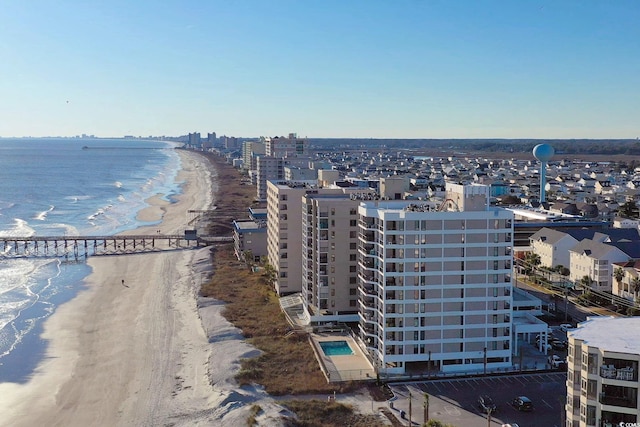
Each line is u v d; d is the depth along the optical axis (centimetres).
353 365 11975
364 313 12269
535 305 14812
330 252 14362
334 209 14275
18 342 13788
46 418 10100
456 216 11481
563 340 13412
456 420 9719
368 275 12162
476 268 11625
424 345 11638
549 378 11406
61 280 19638
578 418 7456
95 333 14412
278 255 17038
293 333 13800
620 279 16438
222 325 14462
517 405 10119
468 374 11519
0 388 11319
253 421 9344
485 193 11794
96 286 18862
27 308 16462
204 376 11556
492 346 11812
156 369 12081
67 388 11288
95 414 10194
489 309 11738
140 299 17250
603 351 7088
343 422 9612
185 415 9988
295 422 9494
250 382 11125
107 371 12050
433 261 11506
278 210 16950
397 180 15575
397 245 11444
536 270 18938
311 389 10838
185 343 13538
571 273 18512
